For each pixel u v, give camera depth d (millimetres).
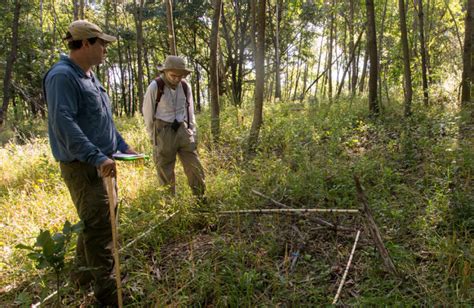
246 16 18547
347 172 4910
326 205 4363
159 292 3119
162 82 4355
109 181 2646
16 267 3674
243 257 3408
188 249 3828
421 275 2947
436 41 13469
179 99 4453
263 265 3385
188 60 23719
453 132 5742
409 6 13234
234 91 18234
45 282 3291
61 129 2576
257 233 3930
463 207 3609
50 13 23484
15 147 8828
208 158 6355
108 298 3074
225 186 4910
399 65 11734
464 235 3387
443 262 3053
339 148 6094
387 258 2951
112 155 3055
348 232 3764
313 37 23297
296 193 4582
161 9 19562
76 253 3189
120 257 3707
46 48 19391
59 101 2598
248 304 2914
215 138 7816
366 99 11094
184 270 3344
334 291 2990
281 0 16844
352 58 13320
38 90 20516
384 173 4691
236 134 7809
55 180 5980
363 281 3049
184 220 4223
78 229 2570
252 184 5027
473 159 4605
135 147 7988
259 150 6820
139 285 3311
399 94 11492
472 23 7734
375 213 3887
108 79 29844
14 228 4516
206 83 30062
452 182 4227
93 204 2854
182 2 19234
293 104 11516
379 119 7695
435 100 8812
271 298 3006
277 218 4062
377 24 13539
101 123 2928
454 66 12008
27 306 3057
